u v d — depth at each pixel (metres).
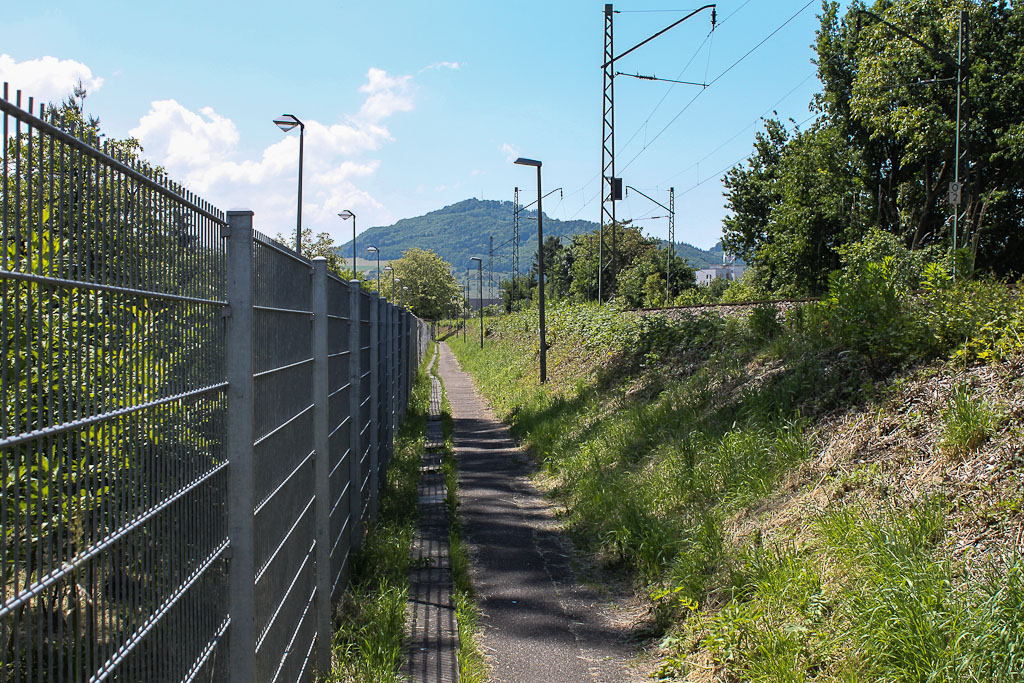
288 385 3.78
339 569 5.68
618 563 6.83
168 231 2.25
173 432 2.27
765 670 4.05
